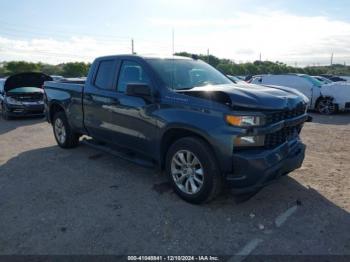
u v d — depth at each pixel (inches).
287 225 135.0
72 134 253.0
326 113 482.9
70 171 206.4
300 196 162.6
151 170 206.1
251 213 145.7
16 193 171.9
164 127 158.4
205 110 141.7
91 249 119.8
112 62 203.3
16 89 441.7
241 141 134.6
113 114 195.0
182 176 157.2
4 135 330.0
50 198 164.9
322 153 239.9
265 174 135.5
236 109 134.1
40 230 133.2
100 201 160.4
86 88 220.2
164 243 123.2
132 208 152.3
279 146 144.9
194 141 147.1
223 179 145.0
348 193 165.2
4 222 140.3
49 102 265.6
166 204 156.0
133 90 161.5
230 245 121.4
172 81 168.7
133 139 183.6
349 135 308.2
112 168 211.2
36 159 234.8
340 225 134.1
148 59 180.1
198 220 140.1
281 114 144.2
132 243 123.3
